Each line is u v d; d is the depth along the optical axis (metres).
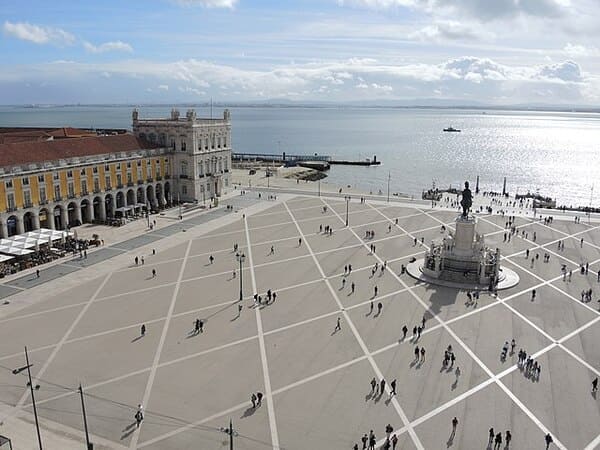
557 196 144.38
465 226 63.44
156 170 102.50
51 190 80.50
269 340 46.84
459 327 49.69
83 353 44.19
